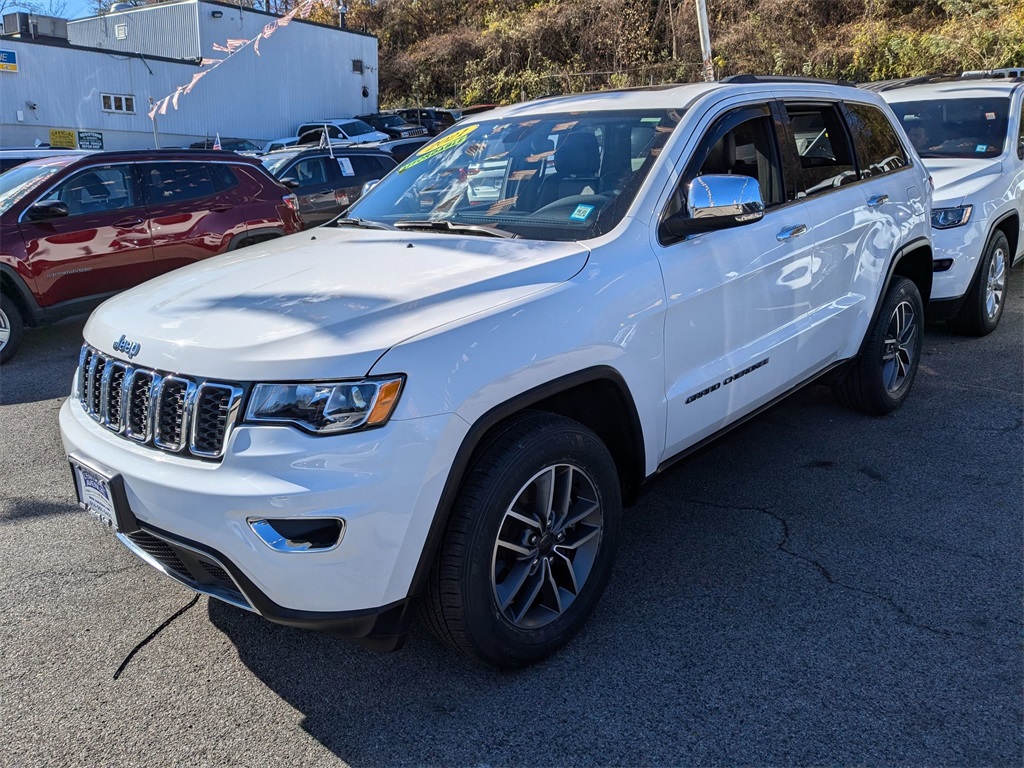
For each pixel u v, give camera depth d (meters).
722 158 3.58
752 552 3.54
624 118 3.63
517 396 2.62
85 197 7.68
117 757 2.50
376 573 2.38
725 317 3.43
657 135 3.45
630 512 3.94
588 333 2.80
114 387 2.74
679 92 3.75
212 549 2.37
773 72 26.38
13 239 7.15
